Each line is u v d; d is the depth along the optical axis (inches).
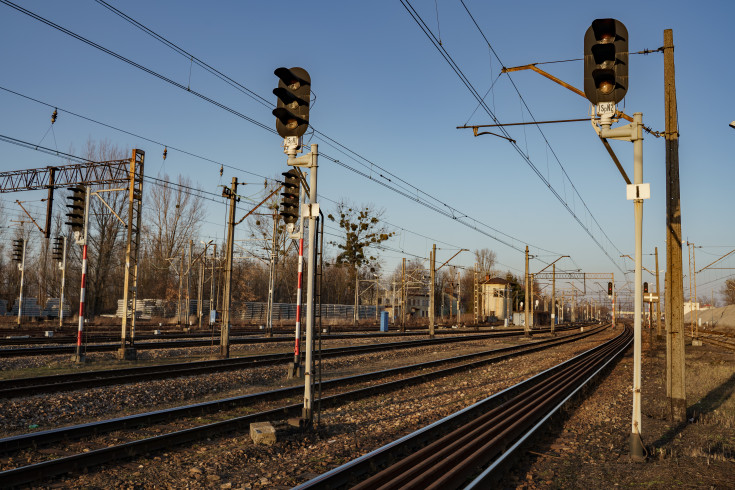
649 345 1742.1
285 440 366.3
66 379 588.1
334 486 264.5
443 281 4596.5
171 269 2444.6
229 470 303.1
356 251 2279.8
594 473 315.0
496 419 410.6
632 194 341.4
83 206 789.9
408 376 761.6
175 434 344.2
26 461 298.0
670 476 309.1
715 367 964.0
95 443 343.3
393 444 321.7
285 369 756.0
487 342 1626.5
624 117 392.2
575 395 577.9
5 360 737.0
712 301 4018.2
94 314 1994.3
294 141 415.8
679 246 506.6
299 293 716.0
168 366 694.5
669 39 514.0
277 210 1493.6
